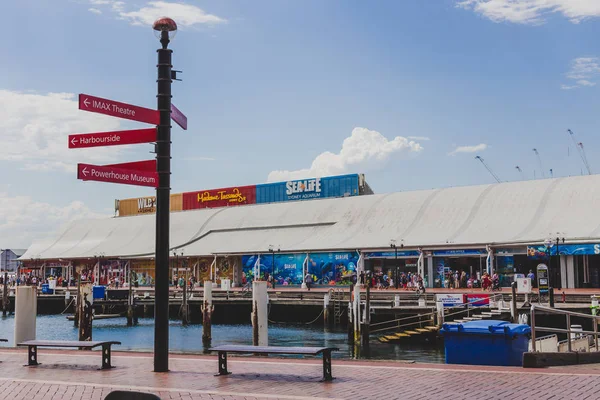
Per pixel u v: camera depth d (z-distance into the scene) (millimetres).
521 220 60562
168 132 16078
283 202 85250
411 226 67125
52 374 15172
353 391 12234
